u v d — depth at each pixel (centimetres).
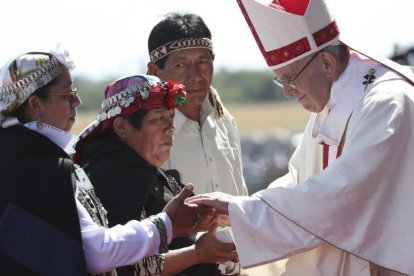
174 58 683
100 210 544
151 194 593
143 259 569
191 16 693
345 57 617
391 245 580
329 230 575
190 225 569
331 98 613
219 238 602
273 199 584
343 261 600
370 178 573
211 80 698
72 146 544
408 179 582
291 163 687
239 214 583
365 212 577
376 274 602
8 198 498
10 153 507
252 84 7331
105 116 589
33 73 516
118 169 573
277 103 6988
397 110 583
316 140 643
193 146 689
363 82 607
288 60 610
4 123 521
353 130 596
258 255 584
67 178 506
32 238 493
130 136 590
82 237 509
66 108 528
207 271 625
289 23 605
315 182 580
